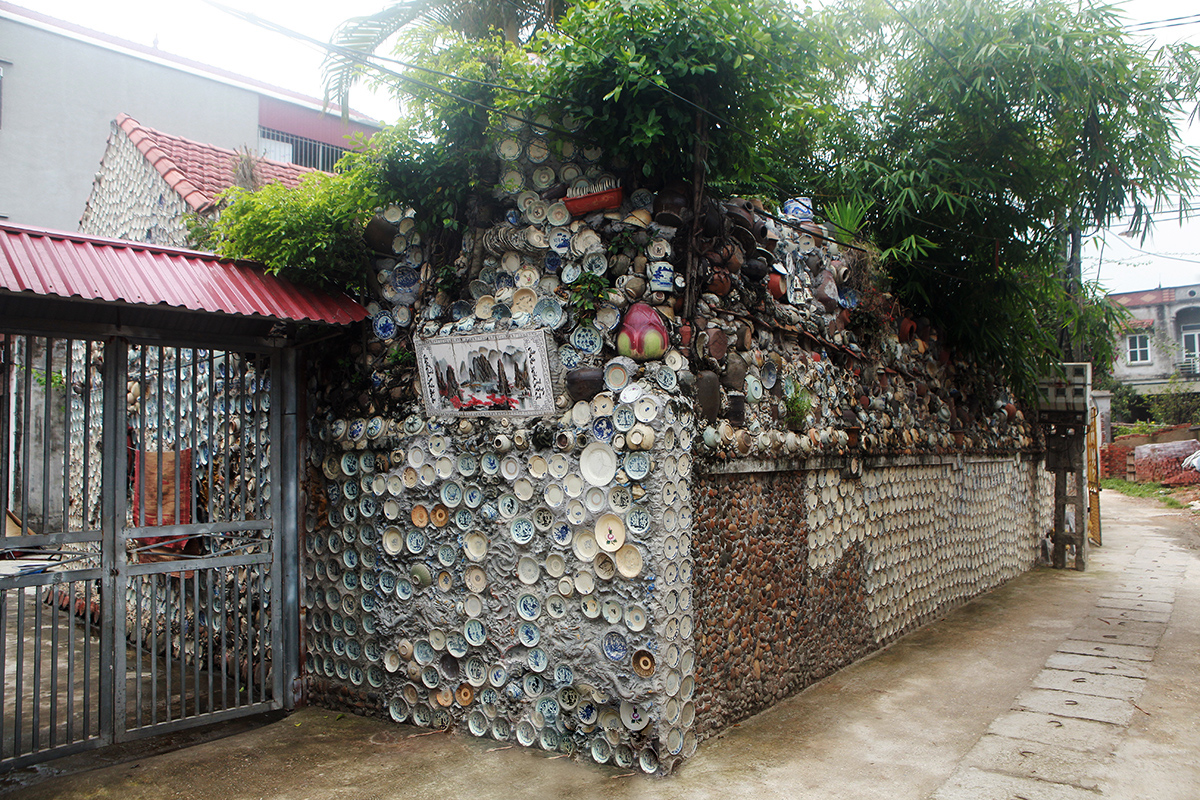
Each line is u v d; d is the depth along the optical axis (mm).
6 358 4309
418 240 5418
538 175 4867
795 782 4137
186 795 4105
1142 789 4051
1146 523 16516
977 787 4078
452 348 4914
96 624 7609
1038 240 8805
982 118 7809
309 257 5152
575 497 4523
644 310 4484
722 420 4930
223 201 6668
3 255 4000
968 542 9219
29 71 13664
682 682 4402
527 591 4707
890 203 7984
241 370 5312
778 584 5520
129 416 7098
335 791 4125
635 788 4070
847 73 8484
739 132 4898
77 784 4238
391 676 5234
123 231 9070
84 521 4594
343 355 5633
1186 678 5988
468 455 4988
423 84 4445
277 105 16781
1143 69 7703
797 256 6238
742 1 4430
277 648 5438
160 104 15102
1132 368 32562
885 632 7109
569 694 4531
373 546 5352
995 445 10102
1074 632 7559
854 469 6574
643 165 4633
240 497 5336
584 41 4375
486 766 4414
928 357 8508
